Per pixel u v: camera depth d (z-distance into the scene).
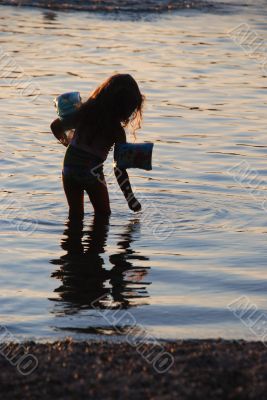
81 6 43.84
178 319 11.23
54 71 29.48
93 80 28.34
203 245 14.51
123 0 46.09
